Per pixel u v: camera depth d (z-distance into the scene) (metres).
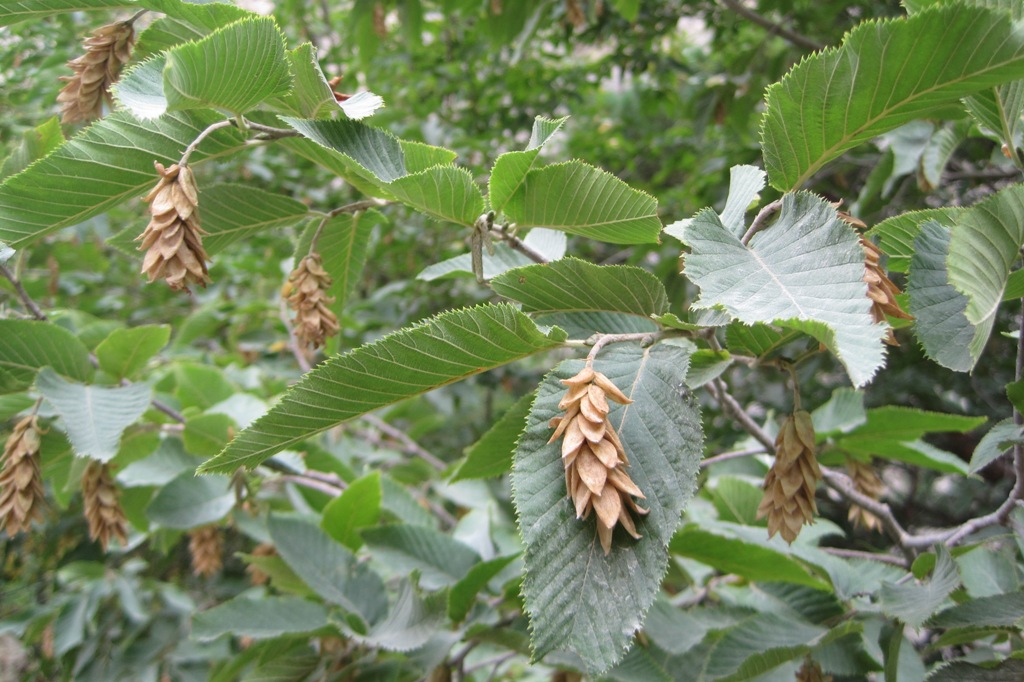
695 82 0.96
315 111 0.33
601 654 0.25
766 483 0.30
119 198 0.33
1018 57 0.27
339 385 0.27
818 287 0.25
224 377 0.54
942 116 0.38
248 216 0.38
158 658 0.77
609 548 0.25
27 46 0.79
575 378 0.27
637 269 0.29
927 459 0.43
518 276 0.30
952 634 0.35
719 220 0.28
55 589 0.92
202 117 0.32
